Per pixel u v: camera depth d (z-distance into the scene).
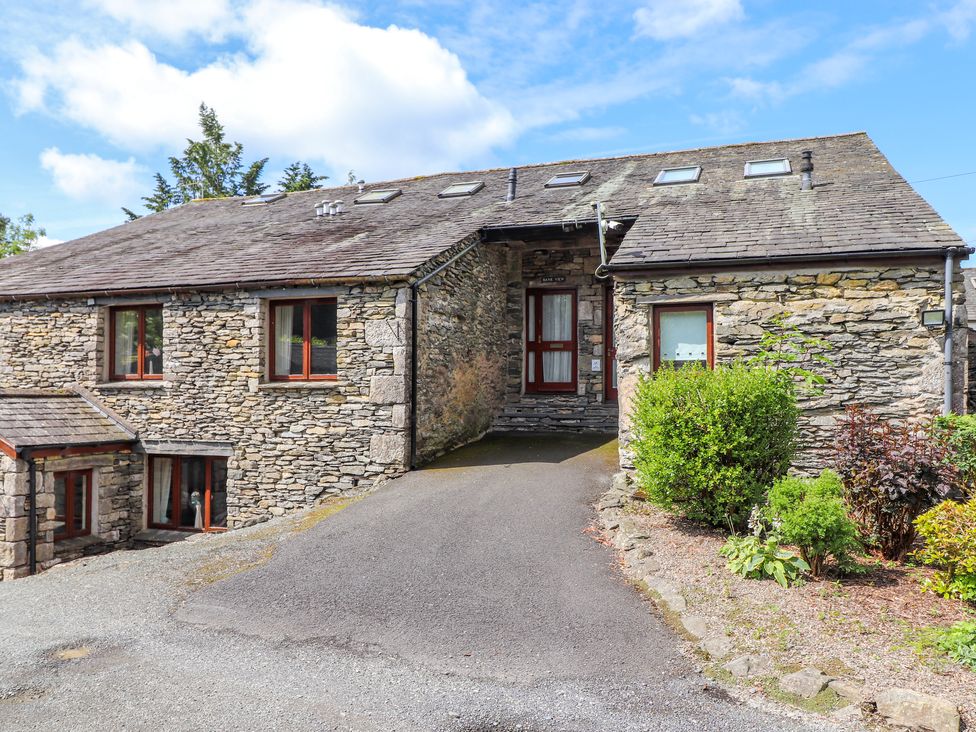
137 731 3.73
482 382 12.58
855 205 9.82
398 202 14.77
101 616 5.50
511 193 13.53
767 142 14.90
